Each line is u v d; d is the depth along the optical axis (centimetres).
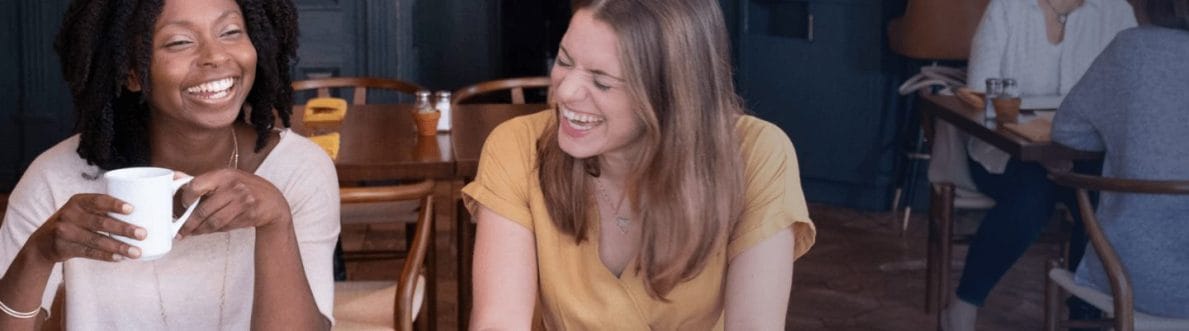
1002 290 466
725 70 180
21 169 579
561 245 191
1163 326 310
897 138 563
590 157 186
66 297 187
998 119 389
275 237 172
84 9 175
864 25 559
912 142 534
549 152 188
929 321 434
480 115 403
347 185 484
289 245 174
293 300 175
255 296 175
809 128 582
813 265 496
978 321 434
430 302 360
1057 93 445
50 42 568
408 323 276
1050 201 370
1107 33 443
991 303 452
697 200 179
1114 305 308
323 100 382
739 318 187
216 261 189
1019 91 443
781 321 188
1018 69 441
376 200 283
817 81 574
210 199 164
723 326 199
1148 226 311
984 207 418
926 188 569
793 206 188
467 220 351
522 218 193
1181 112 316
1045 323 350
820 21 568
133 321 188
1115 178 304
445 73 636
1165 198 310
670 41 172
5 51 568
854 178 576
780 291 188
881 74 560
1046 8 441
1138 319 311
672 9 172
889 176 570
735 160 182
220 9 177
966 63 548
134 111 186
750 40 586
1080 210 311
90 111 180
